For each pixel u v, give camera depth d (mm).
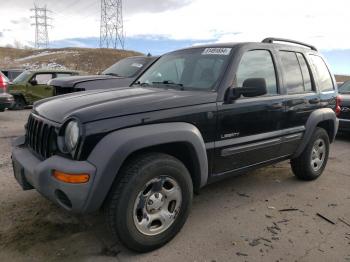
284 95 4477
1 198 4285
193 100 3475
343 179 5461
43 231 3547
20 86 13594
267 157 4387
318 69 5328
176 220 3395
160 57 5004
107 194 3016
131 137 2973
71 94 3961
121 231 3045
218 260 3150
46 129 3273
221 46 4207
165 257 3184
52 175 2990
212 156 3664
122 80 7617
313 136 5074
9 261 3053
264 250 3332
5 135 8055
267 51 4430
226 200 4492
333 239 3570
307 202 4500
